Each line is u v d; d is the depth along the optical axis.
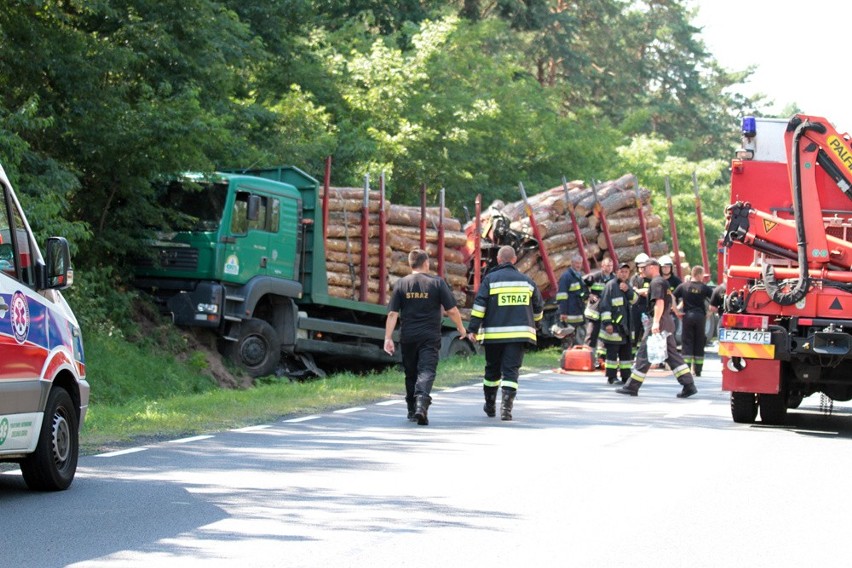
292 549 13.90
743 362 27.00
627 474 19.81
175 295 39.69
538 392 35.03
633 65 134.75
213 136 40.03
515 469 20.12
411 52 72.62
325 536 14.64
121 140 38.00
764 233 27.27
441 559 13.50
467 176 70.81
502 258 27.94
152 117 38.09
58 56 38.09
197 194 40.06
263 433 24.88
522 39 111.62
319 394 32.47
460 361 45.72
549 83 116.38
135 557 13.41
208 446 22.80
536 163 82.62
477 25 80.88
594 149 86.75
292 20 62.84
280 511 16.20
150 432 24.64
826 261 26.78
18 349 16.72
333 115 65.69
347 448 22.61
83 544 14.06
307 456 21.48
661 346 34.25
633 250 56.00
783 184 28.19
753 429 27.00
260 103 59.00
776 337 26.73
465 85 76.38
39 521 15.45
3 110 34.19
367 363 47.53
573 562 13.44
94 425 25.03
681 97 144.50
